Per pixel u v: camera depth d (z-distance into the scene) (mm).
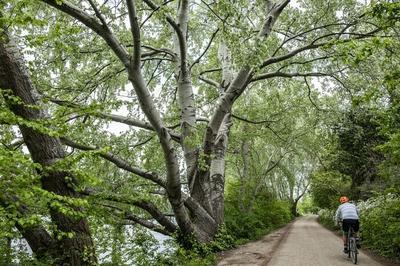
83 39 14445
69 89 14367
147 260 12328
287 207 41875
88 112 7863
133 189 13414
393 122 10594
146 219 15188
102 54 14859
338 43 8695
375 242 13703
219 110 15836
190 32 19344
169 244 13883
